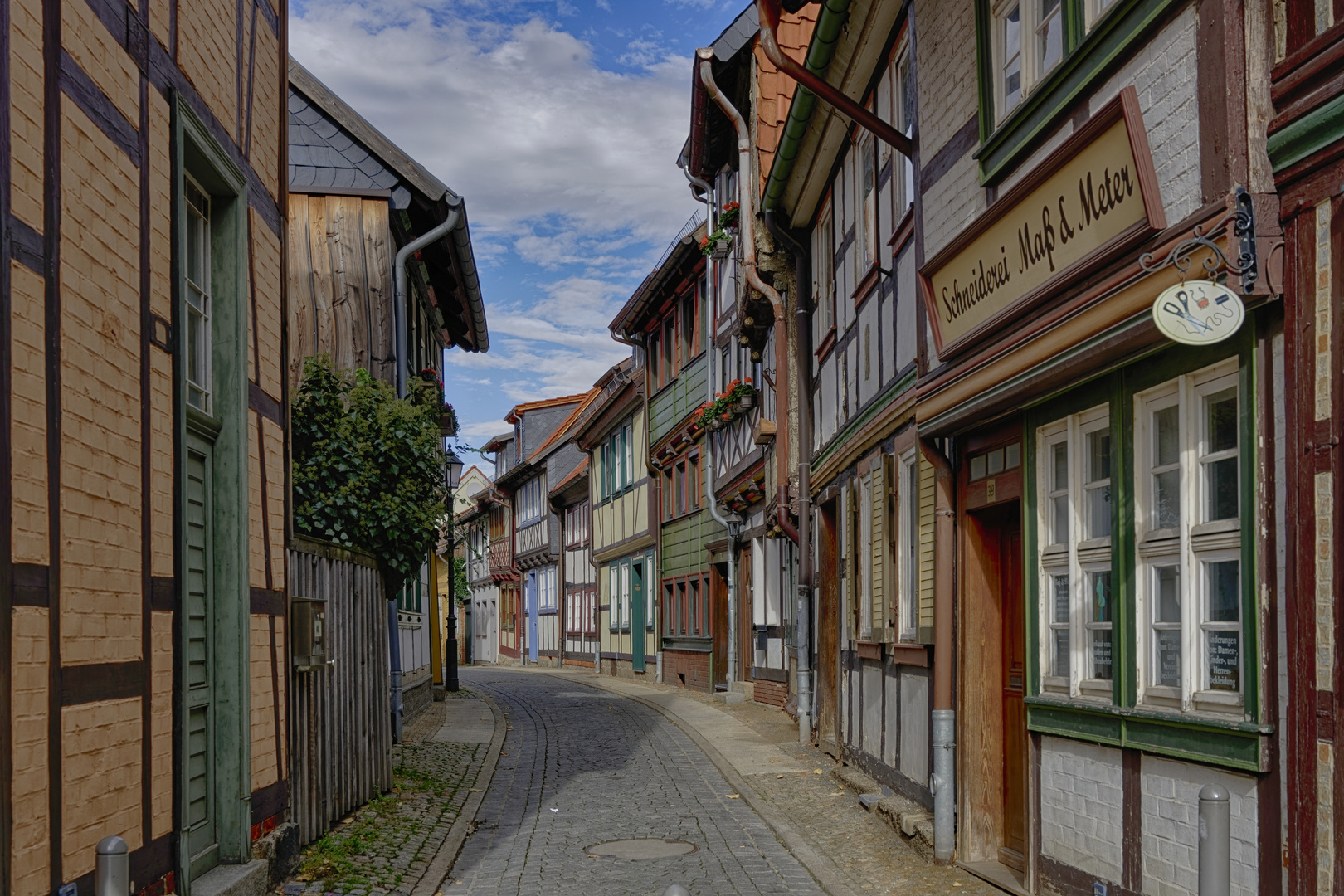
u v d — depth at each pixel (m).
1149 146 4.87
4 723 3.80
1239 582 4.57
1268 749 4.26
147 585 5.22
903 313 9.03
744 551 20.98
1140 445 5.29
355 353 13.90
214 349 6.73
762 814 9.54
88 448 4.62
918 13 8.16
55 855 4.19
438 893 7.20
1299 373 4.10
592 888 7.28
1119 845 5.41
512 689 26.38
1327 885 3.89
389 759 10.38
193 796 6.13
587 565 35.69
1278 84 4.24
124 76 5.13
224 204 6.85
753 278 14.96
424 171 14.39
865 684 10.78
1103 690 5.67
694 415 22.00
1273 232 4.22
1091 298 5.19
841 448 11.73
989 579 7.52
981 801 7.36
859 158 10.96
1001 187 6.54
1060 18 5.95
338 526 9.60
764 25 8.18
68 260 4.47
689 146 20.09
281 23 8.12
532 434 45.00
